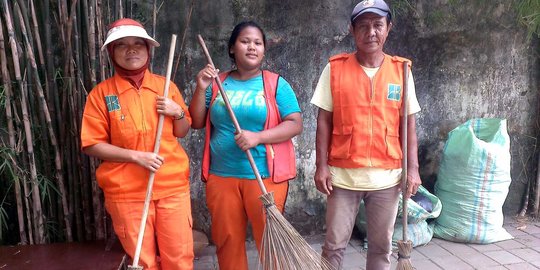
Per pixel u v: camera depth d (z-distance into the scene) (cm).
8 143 254
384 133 224
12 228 280
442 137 375
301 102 342
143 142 208
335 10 335
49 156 258
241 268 246
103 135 209
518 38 370
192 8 291
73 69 252
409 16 348
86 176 262
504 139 339
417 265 310
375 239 245
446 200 350
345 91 224
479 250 332
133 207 210
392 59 229
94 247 241
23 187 257
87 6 247
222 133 230
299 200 357
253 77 232
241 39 222
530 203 398
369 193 235
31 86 246
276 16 326
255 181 229
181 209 219
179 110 213
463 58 364
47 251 237
